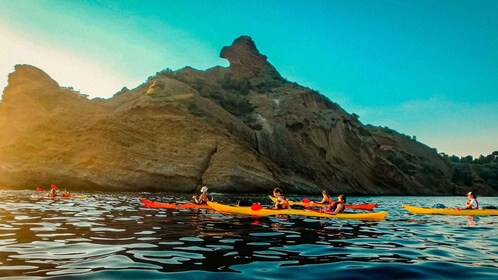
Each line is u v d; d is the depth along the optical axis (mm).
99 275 4566
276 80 95125
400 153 94312
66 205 17094
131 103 53906
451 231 10344
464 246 7547
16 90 53844
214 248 6645
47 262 5230
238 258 5801
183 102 55719
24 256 5613
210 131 50562
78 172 39688
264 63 112375
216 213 14500
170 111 51812
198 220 11680
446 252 6762
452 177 110750
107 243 6965
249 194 44031
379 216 14664
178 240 7492
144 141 45219
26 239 7238
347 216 14477
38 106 51844
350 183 66562
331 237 8539
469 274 4996
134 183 40500
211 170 44656
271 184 47438
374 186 72000
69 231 8523
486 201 56906
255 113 68562
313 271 5023
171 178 41969
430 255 6410
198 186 43031
